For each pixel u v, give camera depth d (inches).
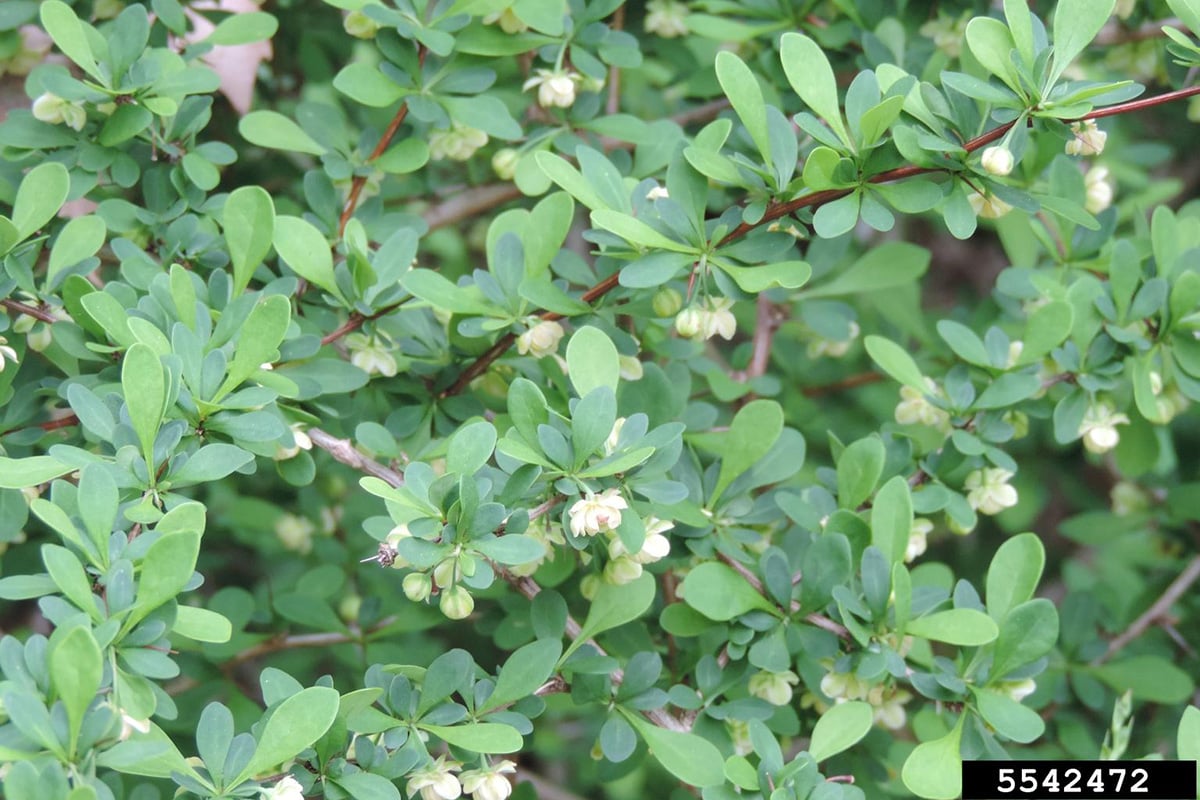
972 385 33.0
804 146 33.6
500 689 30.8
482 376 33.8
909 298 37.1
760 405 31.8
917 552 32.9
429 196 36.7
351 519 37.1
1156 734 36.5
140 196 34.4
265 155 36.6
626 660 33.4
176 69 33.1
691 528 32.0
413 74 33.1
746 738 32.4
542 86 33.7
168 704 29.6
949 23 35.5
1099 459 39.3
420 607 35.7
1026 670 31.3
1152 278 33.4
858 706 31.1
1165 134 42.7
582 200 31.1
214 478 30.2
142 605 29.2
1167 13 35.9
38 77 33.2
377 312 32.5
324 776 30.2
